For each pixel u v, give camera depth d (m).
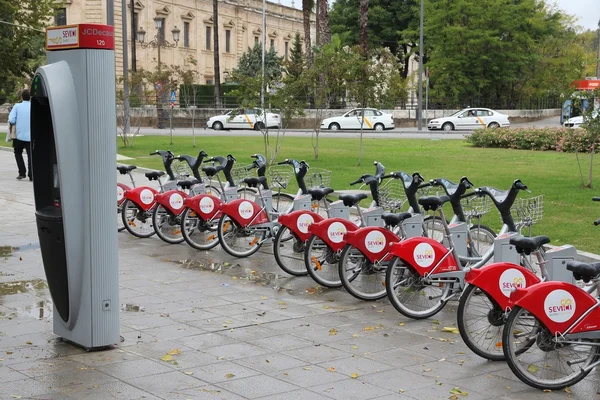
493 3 49.53
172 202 11.05
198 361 6.09
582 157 23.66
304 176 10.27
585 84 39.22
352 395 5.37
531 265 7.18
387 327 7.11
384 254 7.92
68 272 6.26
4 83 36.03
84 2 52.69
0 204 14.91
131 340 6.64
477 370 5.95
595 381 5.82
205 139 33.28
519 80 55.12
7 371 5.85
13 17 33.53
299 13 82.31
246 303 7.97
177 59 61.66
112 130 6.30
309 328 7.05
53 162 6.55
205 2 64.88
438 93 52.22
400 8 58.69
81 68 6.16
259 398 5.31
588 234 11.33
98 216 6.26
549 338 5.58
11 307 7.75
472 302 6.23
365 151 26.17
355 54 22.80
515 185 7.44
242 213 10.05
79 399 5.28
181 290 8.52
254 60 58.84
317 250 8.61
